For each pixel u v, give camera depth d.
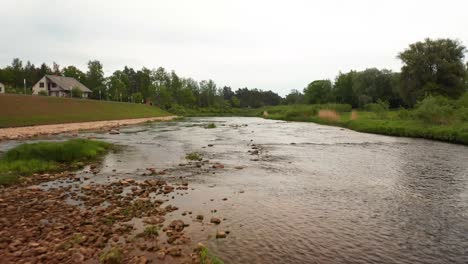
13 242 9.95
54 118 59.44
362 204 14.24
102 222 11.78
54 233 10.68
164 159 25.12
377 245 10.29
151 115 98.38
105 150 29.61
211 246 10.08
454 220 12.34
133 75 172.62
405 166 22.22
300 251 9.84
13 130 44.94
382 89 108.81
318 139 39.22
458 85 72.56
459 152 27.95
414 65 75.00
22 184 17.25
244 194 15.70
